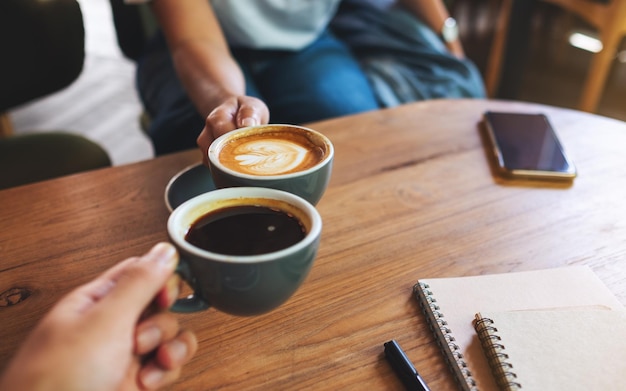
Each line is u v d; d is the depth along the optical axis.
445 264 0.63
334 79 1.34
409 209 0.73
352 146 0.90
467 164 0.85
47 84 1.29
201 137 0.71
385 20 1.54
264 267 0.38
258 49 1.38
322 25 1.44
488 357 0.48
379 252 0.65
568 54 3.09
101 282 0.37
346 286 0.59
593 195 0.78
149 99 1.41
